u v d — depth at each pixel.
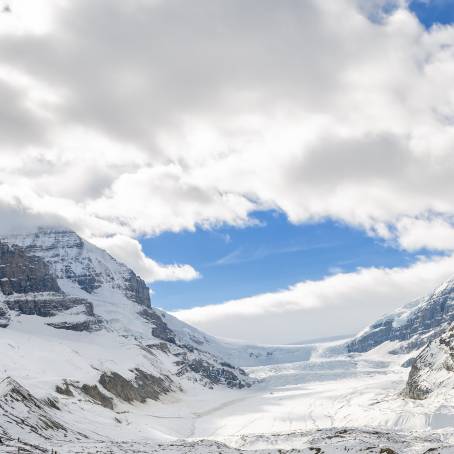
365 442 89.81
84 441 103.75
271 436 134.00
